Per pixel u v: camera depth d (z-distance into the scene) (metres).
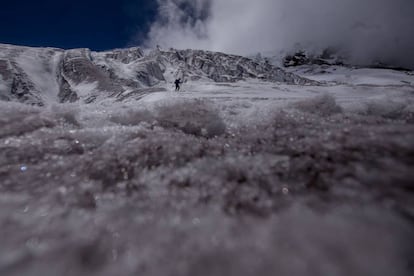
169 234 1.06
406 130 1.89
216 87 29.91
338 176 1.37
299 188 1.34
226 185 1.45
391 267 0.81
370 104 3.38
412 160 1.38
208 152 1.96
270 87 30.77
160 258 0.94
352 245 0.90
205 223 1.12
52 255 0.96
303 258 0.87
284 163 1.65
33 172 1.62
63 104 3.13
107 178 1.59
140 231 1.09
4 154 1.84
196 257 0.94
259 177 1.51
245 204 1.25
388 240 0.90
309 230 1.00
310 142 1.92
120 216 1.20
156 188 1.46
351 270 0.81
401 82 96.62
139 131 2.46
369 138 1.79
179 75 76.94
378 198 1.13
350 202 1.14
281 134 2.25
